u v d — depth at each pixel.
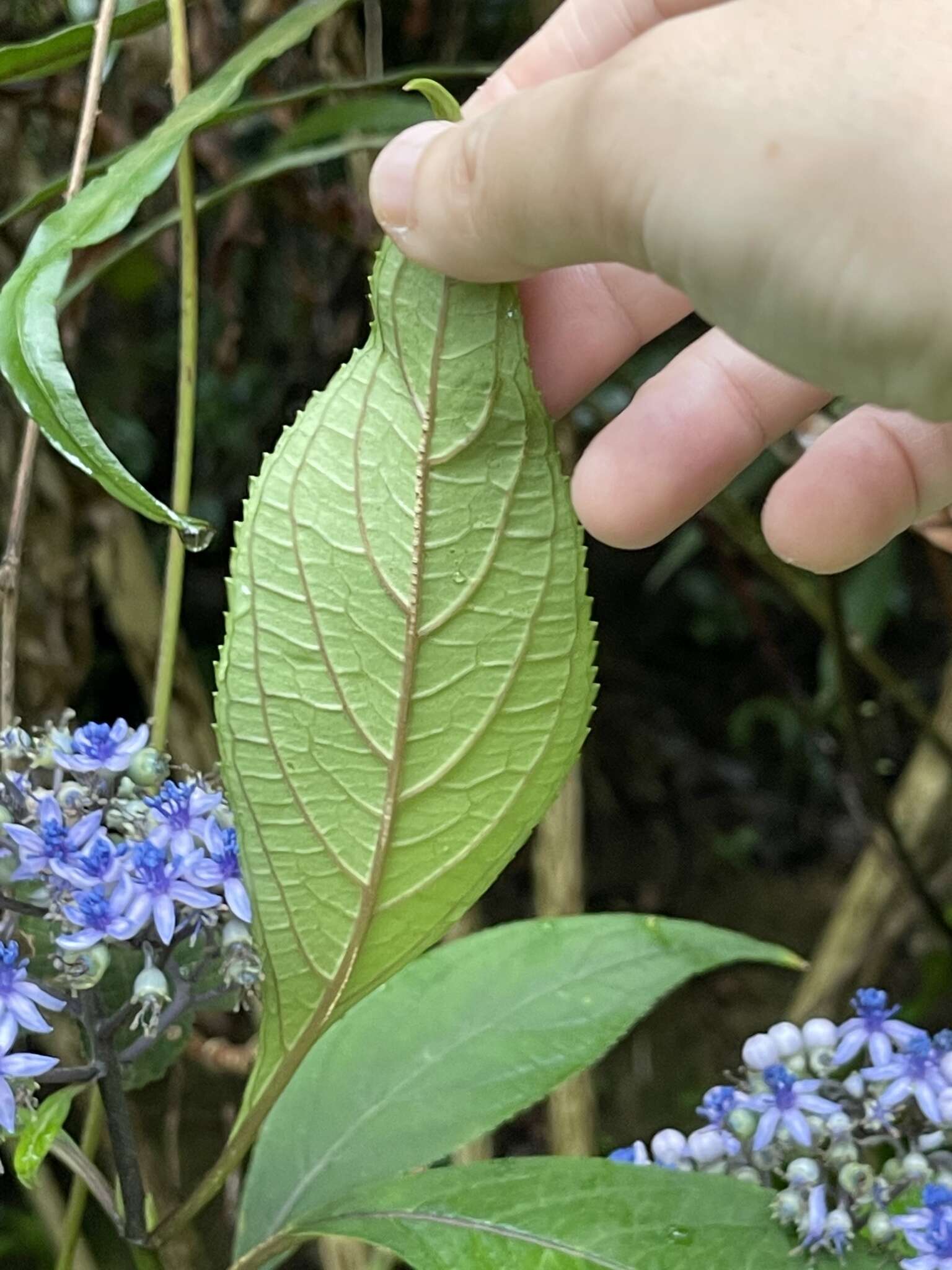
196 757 0.39
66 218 0.17
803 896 0.82
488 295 0.15
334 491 0.16
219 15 0.37
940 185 0.12
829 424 0.33
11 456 0.35
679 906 0.81
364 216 0.39
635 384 0.53
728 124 0.13
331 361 0.48
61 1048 0.37
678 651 0.95
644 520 0.24
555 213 0.14
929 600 0.87
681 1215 0.18
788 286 0.13
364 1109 0.22
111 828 0.20
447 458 0.16
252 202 0.40
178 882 0.18
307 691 0.17
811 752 0.85
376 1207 0.18
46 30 0.36
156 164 0.17
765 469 0.46
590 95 0.14
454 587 0.16
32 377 0.15
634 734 0.91
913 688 0.83
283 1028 0.19
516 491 0.16
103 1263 0.43
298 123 0.38
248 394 0.67
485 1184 0.18
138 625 0.38
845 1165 0.19
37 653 0.36
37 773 0.23
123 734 0.20
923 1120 0.21
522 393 0.16
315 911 0.18
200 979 0.19
